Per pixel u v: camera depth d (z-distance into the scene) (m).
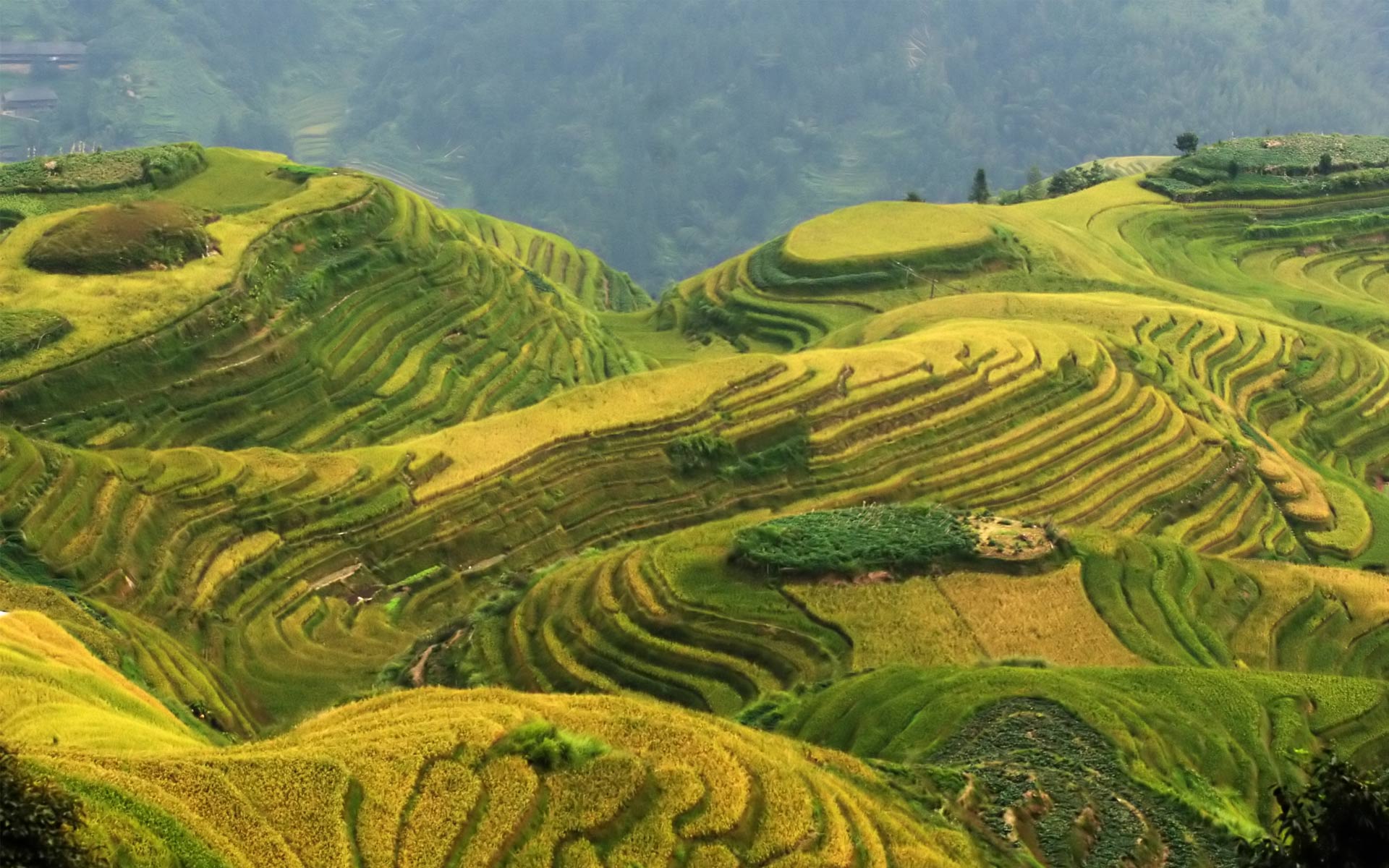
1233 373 80.75
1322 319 98.75
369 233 77.75
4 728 26.39
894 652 39.00
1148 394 70.12
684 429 59.97
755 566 42.75
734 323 97.69
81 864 20.02
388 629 48.47
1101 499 60.81
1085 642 40.34
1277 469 67.81
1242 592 45.25
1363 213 118.00
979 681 34.75
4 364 57.53
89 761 23.56
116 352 59.94
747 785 25.77
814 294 97.62
